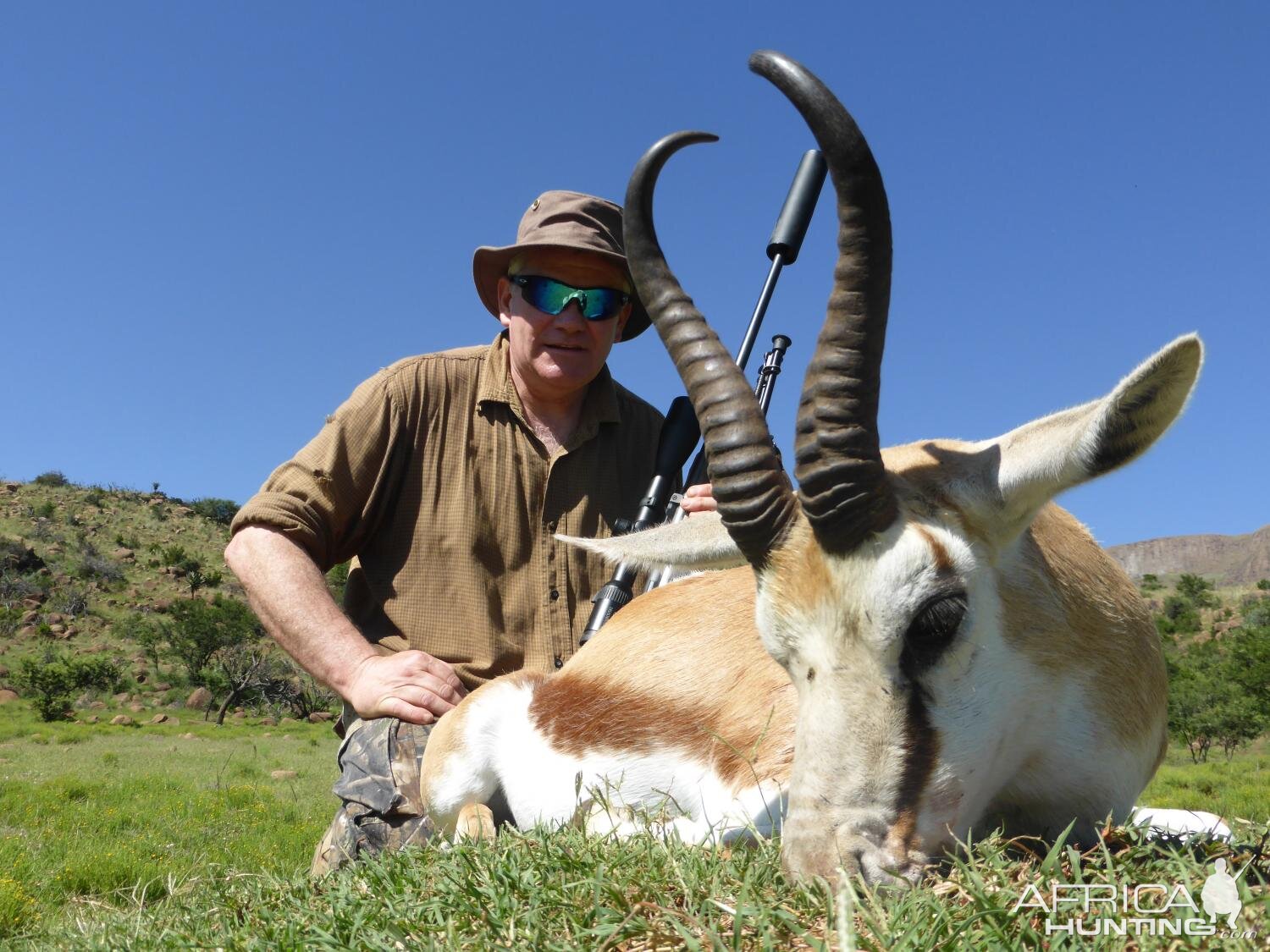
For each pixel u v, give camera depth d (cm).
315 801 406
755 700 89
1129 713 82
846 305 66
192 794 414
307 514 113
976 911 51
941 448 77
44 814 344
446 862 70
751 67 66
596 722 96
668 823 87
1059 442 70
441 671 106
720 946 50
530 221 122
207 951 67
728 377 72
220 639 1591
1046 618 75
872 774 64
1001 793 79
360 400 117
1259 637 1004
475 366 123
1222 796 367
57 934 92
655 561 86
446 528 117
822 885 56
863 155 63
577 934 55
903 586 65
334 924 63
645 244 76
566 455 122
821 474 66
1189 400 65
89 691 1499
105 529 2655
